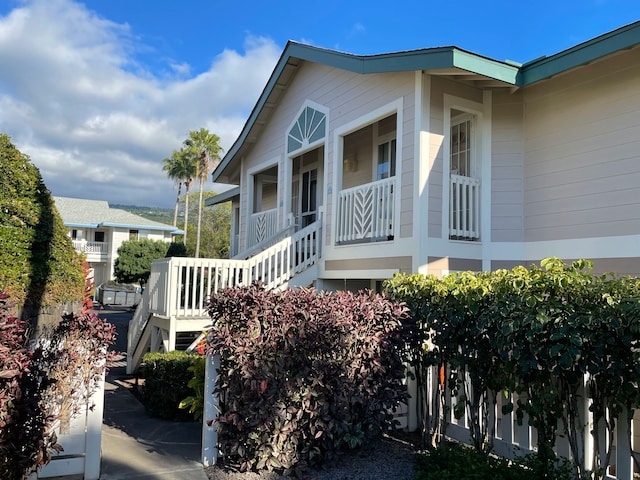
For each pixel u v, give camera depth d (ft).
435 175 20.39
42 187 14.82
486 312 11.51
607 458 10.06
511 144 21.65
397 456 13.62
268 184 45.83
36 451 10.66
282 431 12.10
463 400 13.39
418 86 20.45
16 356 9.77
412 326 14.02
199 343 21.26
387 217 21.74
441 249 20.27
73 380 11.81
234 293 12.94
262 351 12.28
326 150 27.37
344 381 12.69
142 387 23.79
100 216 116.88
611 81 18.37
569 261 19.35
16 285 13.44
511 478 10.98
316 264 26.84
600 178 18.52
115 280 97.50
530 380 10.94
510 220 21.40
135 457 13.87
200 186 139.44
